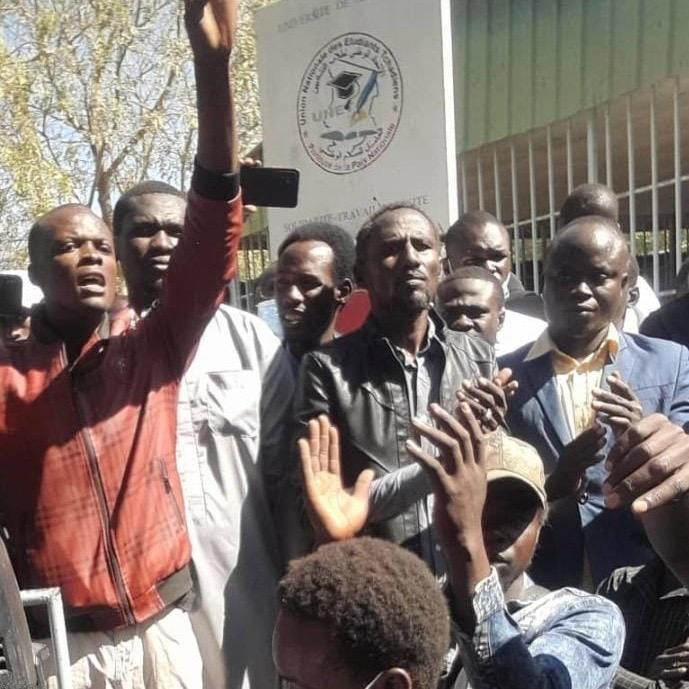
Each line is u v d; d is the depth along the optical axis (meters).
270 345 3.78
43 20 16.62
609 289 3.88
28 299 7.68
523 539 2.58
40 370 3.25
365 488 2.75
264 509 3.62
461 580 2.13
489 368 3.78
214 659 3.44
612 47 8.10
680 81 7.58
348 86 6.18
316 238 4.57
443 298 4.57
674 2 7.57
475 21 9.46
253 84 16.16
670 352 3.94
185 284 3.29
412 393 3.58
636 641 2.90
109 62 16.88
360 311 5.14
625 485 1.96
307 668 1.79
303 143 6.48
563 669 2.16
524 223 9.38
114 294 3.37
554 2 8.60
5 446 3.21
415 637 1.79
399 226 3.70
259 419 3.66
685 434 1.99
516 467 2.58
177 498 3.32
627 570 3.03
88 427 3.22
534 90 8.88
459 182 9.75
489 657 2.11
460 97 9.70
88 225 3.29
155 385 3.32
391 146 5.96
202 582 3.46
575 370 3.92
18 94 15.65
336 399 3.52
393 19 5.90
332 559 1.86
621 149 8.36
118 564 3.18
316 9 6.32
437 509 2.15
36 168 15.62
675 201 7.78
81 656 3.16
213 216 3.22
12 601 2.47
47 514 3.18
